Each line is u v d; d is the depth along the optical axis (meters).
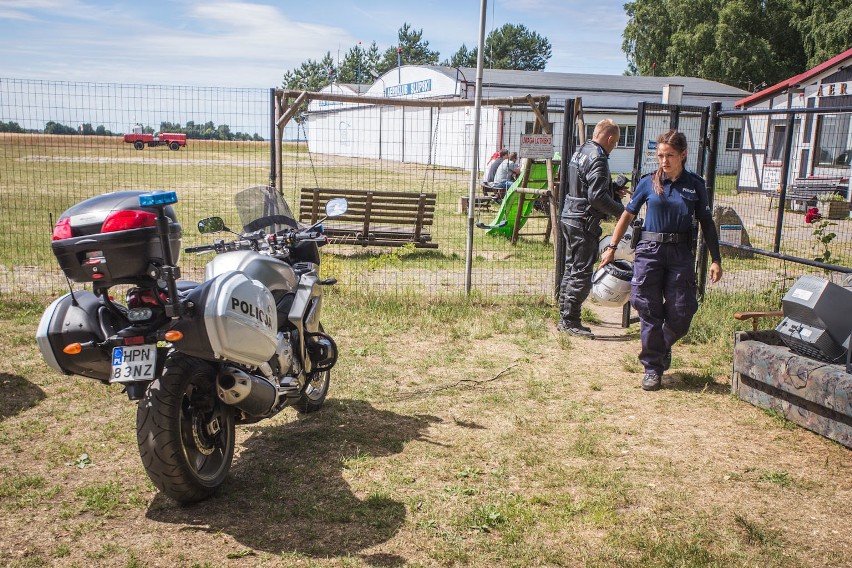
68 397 5.33
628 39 62.94
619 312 8.77
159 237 3.48
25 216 15.02
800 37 54.31
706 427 5.01
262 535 3.52
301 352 4.59
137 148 28.42
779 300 8.31
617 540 3.50
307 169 30.64
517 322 7.96
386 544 3.46
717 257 5.74
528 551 3.39
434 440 4.71
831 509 3.87
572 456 4.50
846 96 21.55
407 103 9.27
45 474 4.14
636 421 5.12
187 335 3.47
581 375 6.18
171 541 3.45
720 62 55.16
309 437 4.75
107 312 3.69
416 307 8.30
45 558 3.29
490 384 5.90
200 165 22.31
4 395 5.35
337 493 3.97
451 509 3.80
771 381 5.16
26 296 8.37
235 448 4.57
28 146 9.75
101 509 3.74
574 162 7.35
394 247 13.29
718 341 7.09
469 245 8.84
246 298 3.66
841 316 4.94
